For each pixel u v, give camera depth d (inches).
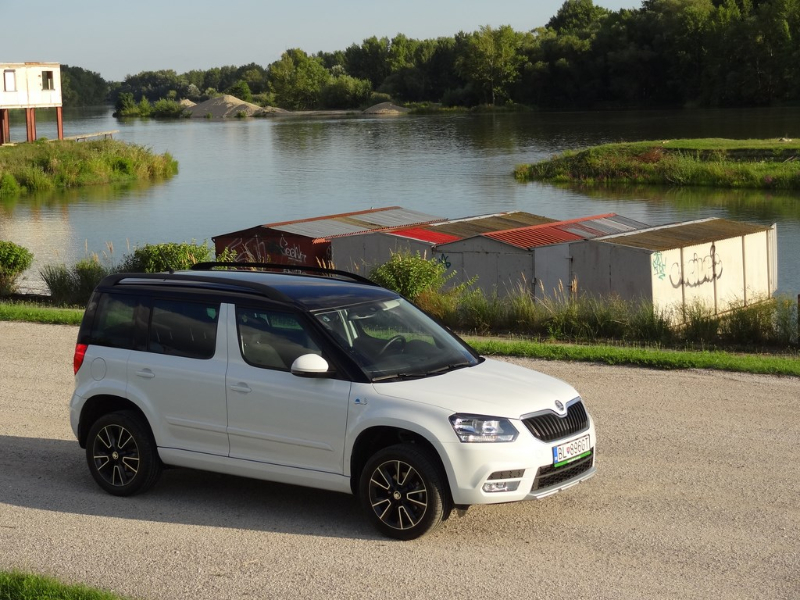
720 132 3801.7
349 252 1139.3
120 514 306.0
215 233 1879.9
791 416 429.4
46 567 259.0
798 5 5728.3
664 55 6407.5
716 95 6018.7
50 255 1577.3
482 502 268.1
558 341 729.0
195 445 310.8
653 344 708.7
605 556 265.1
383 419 275.3
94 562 262.5
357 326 303.6
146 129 6437.0
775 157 2812.5
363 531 288.0
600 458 364.5
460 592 239.5
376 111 7815.0
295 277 338.0
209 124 7135.8
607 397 469.4
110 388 323.6
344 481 285.1
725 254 979.9
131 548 273.6
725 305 977.5
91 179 3038.9
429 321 327.3
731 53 5930.1
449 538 280.5
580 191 2527.1
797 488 326.6
